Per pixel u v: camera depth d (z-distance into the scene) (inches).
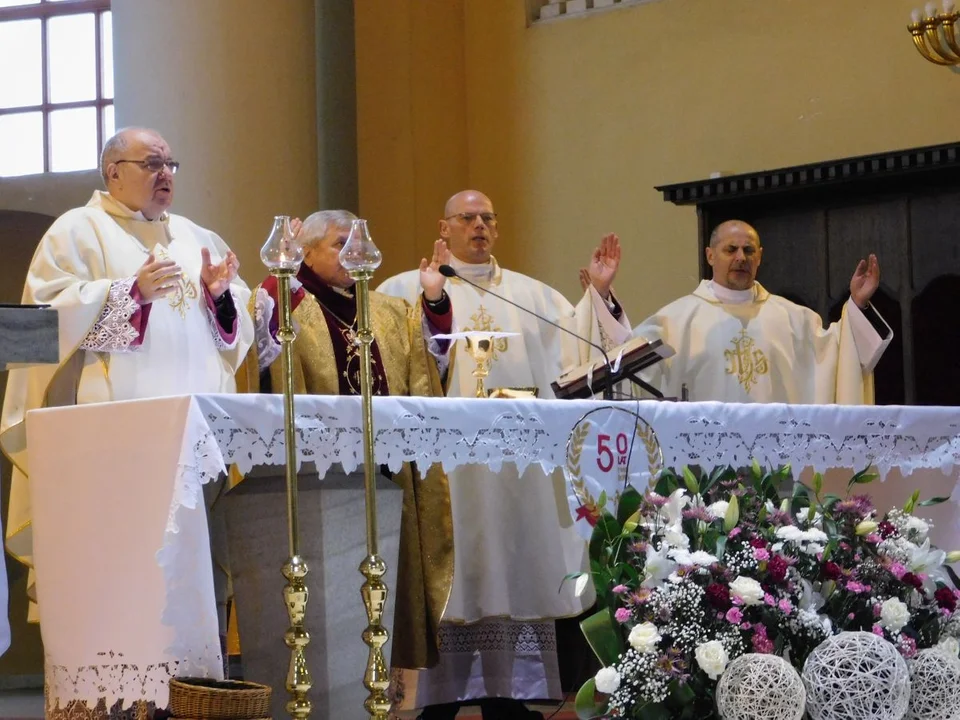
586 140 454.9
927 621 193.0
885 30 409.4
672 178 439.8
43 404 214.1
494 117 472.1
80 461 180.7
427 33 467.8
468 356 282.7
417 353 238.5
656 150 442.6
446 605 223.6
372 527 169.0
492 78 472.7
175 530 162.9
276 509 184.9
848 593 186.7
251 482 185.8
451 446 189.5
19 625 358.0
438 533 225.5
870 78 410.6
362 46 466.0
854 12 414.0
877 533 193.8
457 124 474.3
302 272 236.5
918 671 183.3
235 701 161.8
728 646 175.2
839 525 193.3
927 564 194.2
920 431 237.3
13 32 456.8
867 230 389.1
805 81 420.8
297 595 165.5
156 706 174.1
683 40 440.5
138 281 206.4
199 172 369.4
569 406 202.2
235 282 243.4
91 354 213.2
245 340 226.7
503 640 253.9
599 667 269.7
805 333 327.6
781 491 225.9
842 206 392.5
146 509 172.4
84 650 178.7
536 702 274.7
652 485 203.2
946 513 249.4
